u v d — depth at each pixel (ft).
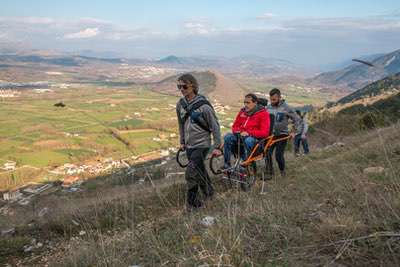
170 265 9.26
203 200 17.24
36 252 17.53
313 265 7.90
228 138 19.34
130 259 10.38
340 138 22.07
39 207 32.89
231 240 9.21
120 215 19.97
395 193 10.83
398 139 19.27
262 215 11.42
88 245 12.82
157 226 14.15
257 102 19.75
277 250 9.05
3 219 26.50
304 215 11.35
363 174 14.65
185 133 17.26
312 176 16.37
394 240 7.92
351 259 7.88
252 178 20.45
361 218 9.77
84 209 22.74
